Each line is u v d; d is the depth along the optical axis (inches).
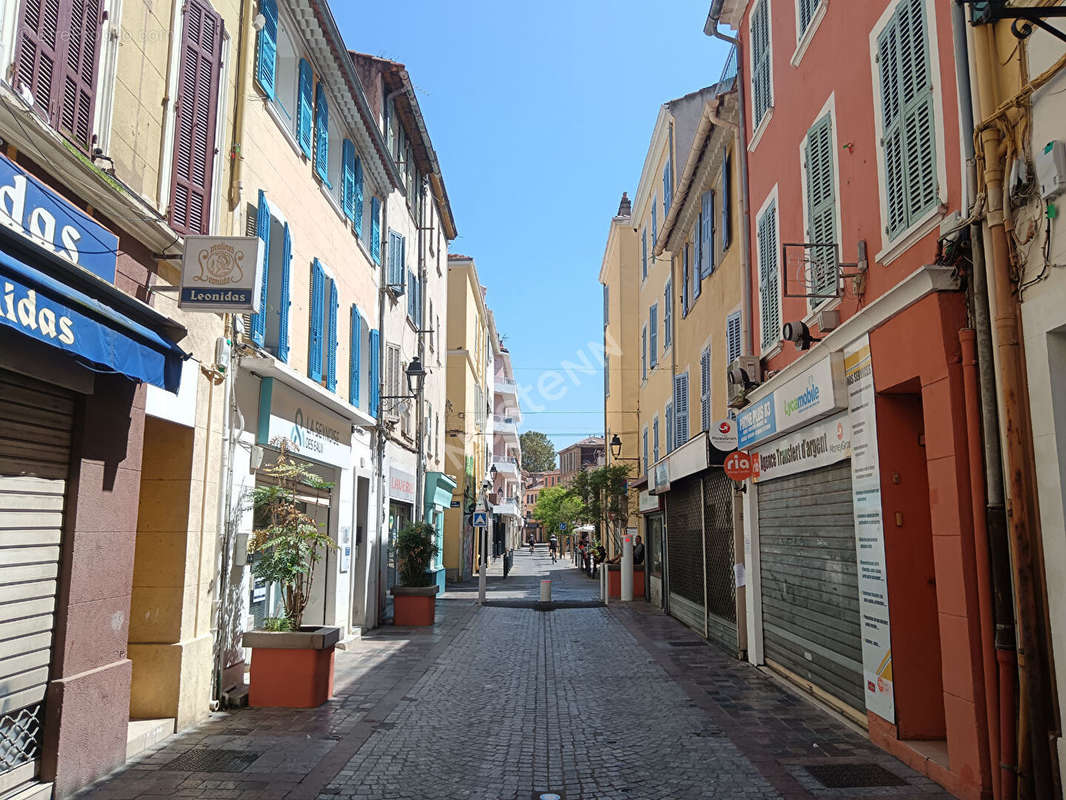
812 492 344.8
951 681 220.8
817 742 272.8
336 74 475.2
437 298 971.9
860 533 283.0
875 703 270.7
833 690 320.5
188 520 296.2
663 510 741.3
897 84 263.7
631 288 1170.0
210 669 312.3
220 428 325.1
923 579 259.3
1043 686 188.1
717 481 514.9
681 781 232.2
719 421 497.7
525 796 220.7
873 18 284.8
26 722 203.6
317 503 476.4
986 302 209.8
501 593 962.1
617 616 689.0
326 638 330.0
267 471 350.9
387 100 676.7
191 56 294.5
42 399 211.5
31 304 174.9
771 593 411.2
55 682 212.5
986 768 205.2
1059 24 182.5
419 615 622.2
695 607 591.5
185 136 288.8
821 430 326.0
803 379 333.7
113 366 207.6
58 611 217.0
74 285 210.2
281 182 403.5
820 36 340.8
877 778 231.9
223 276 262.5
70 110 215.0
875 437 269.1
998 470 203.0
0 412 195.5
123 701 242.4
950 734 220.8
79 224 213.6
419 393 766.5
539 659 457.1
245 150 353.1
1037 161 187.8
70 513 221.5
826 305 325.1
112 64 237.8
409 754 258.7
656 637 551.8
